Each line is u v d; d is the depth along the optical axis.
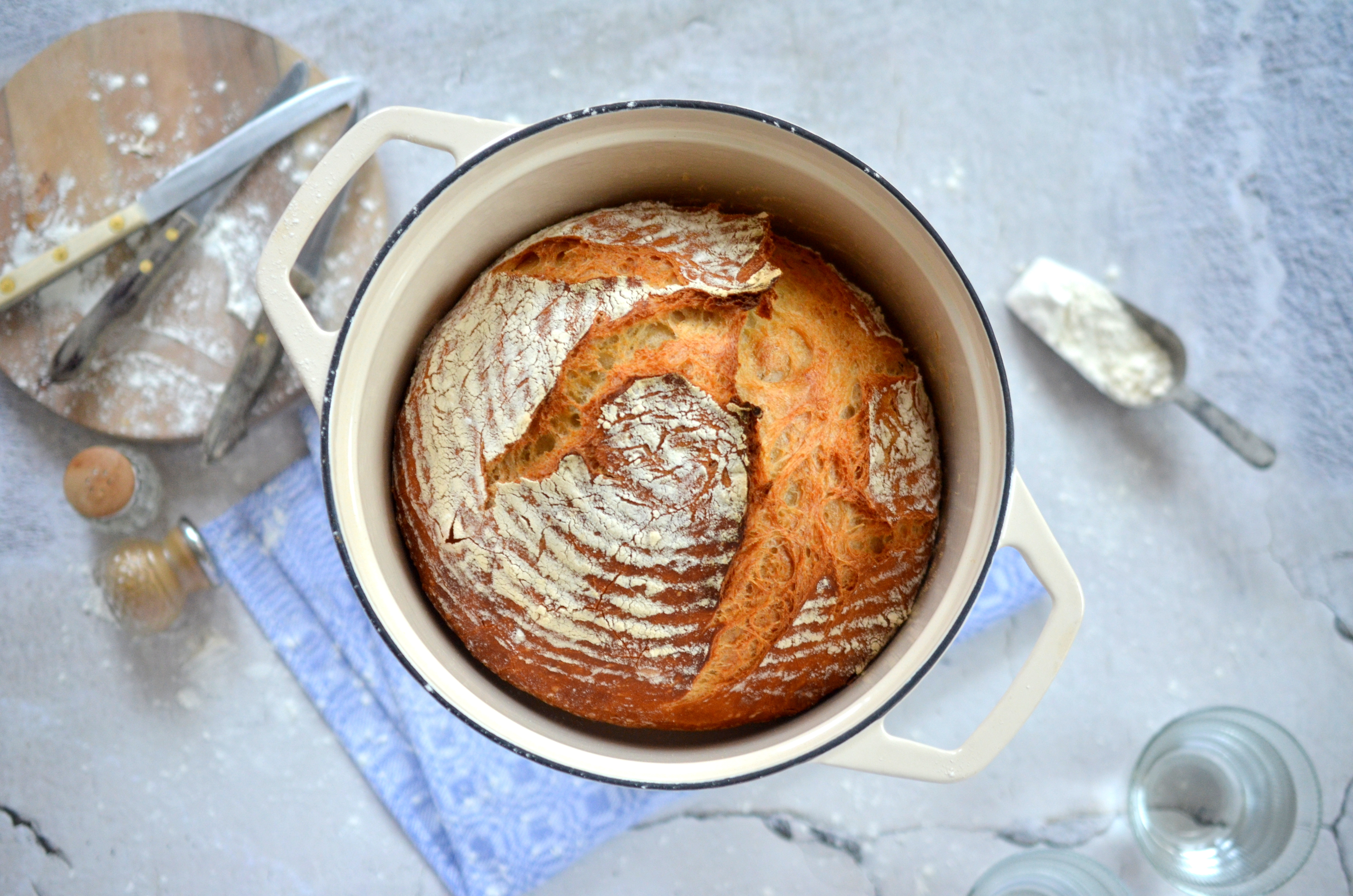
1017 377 0.90
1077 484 0.90
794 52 0.89
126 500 0.84
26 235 0.85
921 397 0.74
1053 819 0.90
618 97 0.89
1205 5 0.89
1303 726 0.90
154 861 0.88
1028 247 0.90
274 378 0.85
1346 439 0.89
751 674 0.72
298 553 0.87
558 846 0.87
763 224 0.74
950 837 0.90
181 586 0.87
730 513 0.70
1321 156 0.89
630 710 0.73
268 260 0.69
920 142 0.89
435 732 0.87
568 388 0.71
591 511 0.70
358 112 0.86
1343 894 0.89
